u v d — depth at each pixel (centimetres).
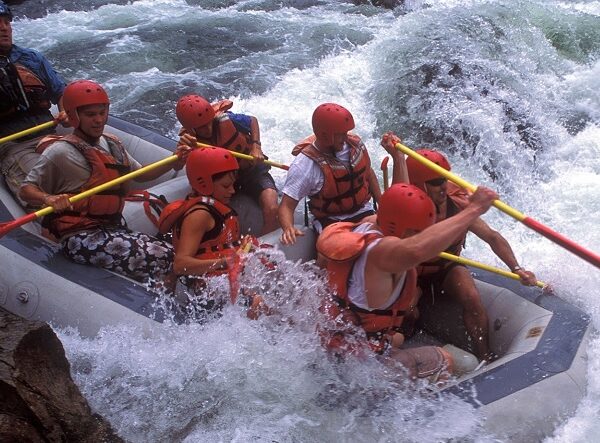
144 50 902
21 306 407
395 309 349
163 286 409
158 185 503
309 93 759
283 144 677
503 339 394
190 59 877
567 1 963
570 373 343
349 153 424
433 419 332
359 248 332
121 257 421
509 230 572
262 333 375
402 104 722
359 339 352
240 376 363
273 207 481
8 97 505
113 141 442
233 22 990
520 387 337
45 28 983
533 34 808
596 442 324
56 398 329
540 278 453
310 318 362
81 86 416
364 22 977
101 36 952
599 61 786
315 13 1023
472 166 662
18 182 487
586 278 451
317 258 406
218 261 385
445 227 308
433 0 1020
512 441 322
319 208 433
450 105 704
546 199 617
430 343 419
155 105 773
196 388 361
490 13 846
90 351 379
